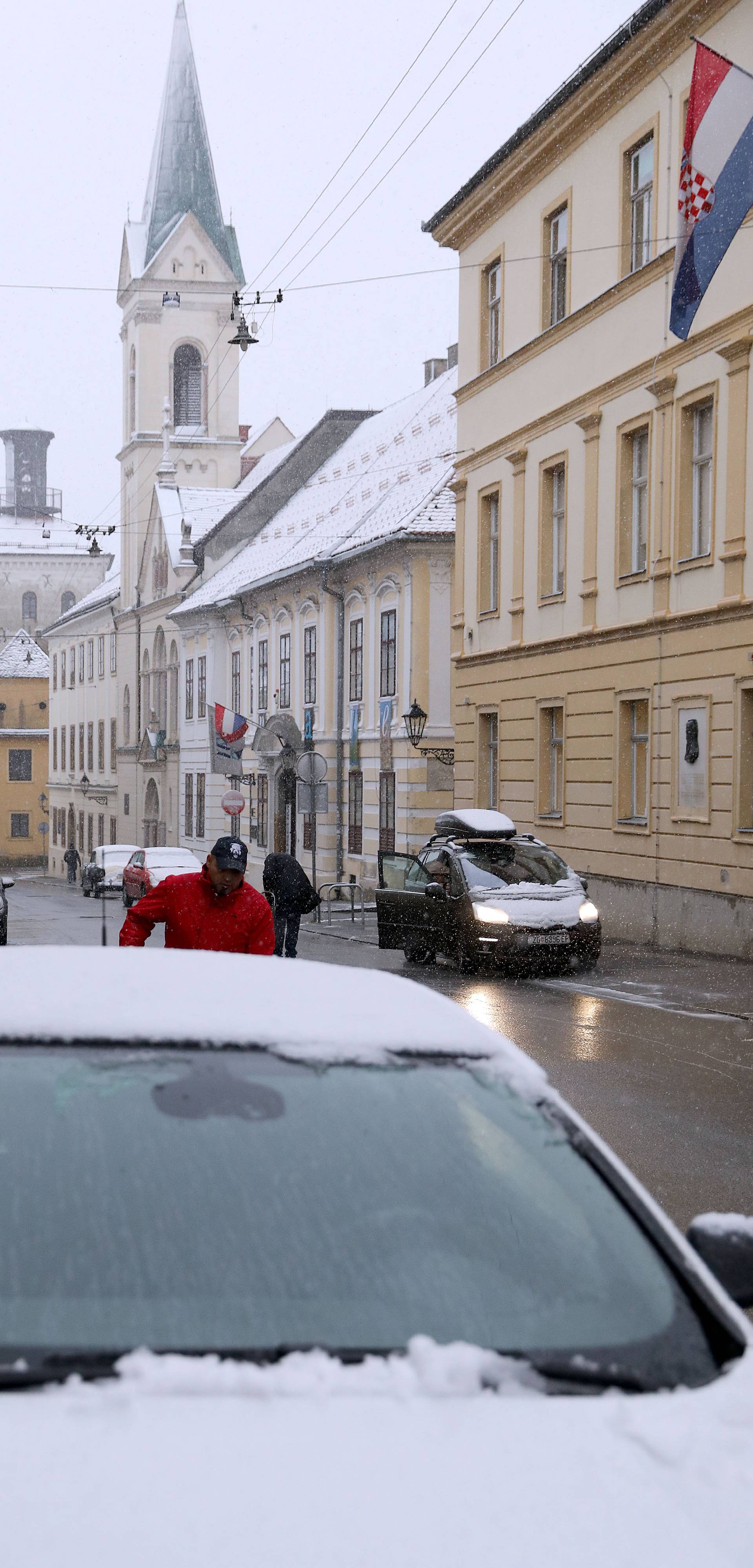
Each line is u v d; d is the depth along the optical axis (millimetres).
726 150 15734
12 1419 2025
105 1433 2006
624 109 23000
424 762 33938
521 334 27141
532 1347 2289
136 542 65938
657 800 21938
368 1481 1940
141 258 63750
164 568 60719
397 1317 2316
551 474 26281
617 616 23391
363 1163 2613
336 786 39625
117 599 70312
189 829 57844
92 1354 2180
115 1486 1902
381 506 39750
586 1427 2096
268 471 60000
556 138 24953
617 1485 1968
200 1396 2105
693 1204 7375
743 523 19672
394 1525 1858
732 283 19906
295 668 43812
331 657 40094
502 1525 1875
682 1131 9188
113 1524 1833
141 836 66250
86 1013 2926
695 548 21328
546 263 26156
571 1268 2475
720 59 15586
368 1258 2416
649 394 22219
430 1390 2154
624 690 23078
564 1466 2000
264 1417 2062
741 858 19688
